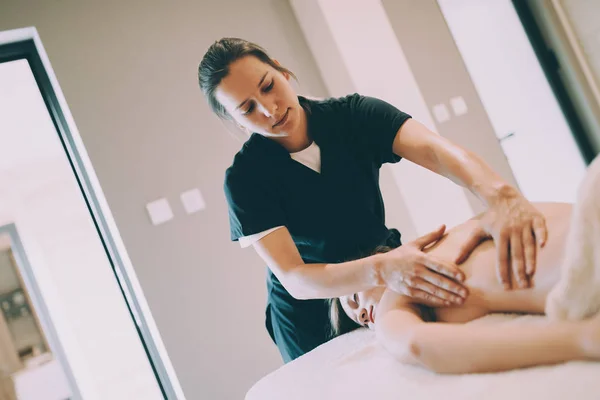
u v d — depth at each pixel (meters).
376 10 2.43
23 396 3.71
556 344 0.55
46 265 3.80
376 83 2.37
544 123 3.02
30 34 2.09
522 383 0.54
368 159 1.22
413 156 1.08
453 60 2.75
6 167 3.63
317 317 1.33
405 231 2.32
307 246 1.27
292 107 1.06
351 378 0.83
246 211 1.16
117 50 2.13
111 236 2.17
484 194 0.84
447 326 0.68
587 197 0.52
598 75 2.88
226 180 1.19
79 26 2.10
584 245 0.52
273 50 2.35
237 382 2.11
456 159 0.94
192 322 2.08
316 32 2.35
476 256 0.79
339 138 1.20
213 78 1.03
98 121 2.08
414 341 0.69
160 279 2.07
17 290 3.90
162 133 2.15
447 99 2.69
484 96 2.90
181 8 2.24
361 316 1.07
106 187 2.05
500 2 2.98
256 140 1.19
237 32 2.30
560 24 2.92
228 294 2.14
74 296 3.83
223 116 1.19
